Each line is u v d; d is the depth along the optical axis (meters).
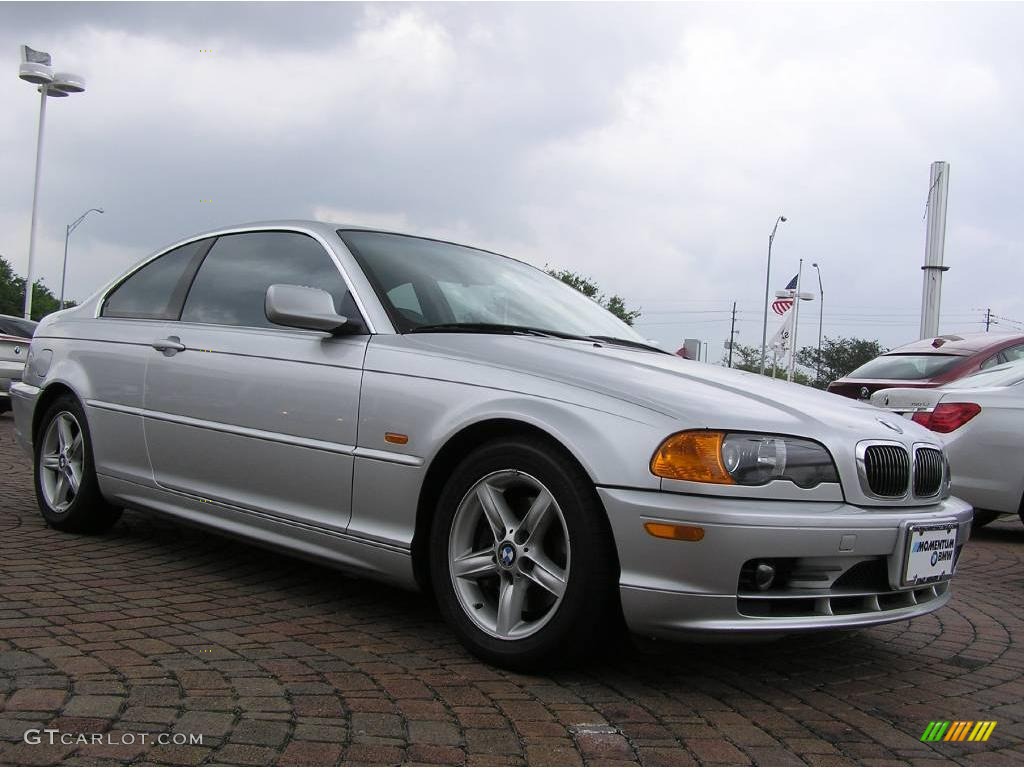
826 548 2.87
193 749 2.28
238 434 3.90
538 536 3.04
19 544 4.54
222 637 3.21
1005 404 6.67
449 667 3.06
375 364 3.49
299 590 3.97
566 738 2.53
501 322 3.88
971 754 2.65
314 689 2.76
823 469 2.96
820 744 2.63
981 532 7.37
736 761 2.47
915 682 3.30
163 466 4.29
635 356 3.59
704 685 3.09
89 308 5.11
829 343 63.56
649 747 2.52
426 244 4.31
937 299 18.19
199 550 4.64
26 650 2.91
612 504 2.83
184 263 4.67
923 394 7.01
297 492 3.68
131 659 2.90
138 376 4.45
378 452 3.40
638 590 2.80
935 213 18.06
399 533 3.35
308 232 4.13
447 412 3.24
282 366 3.78
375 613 3.68
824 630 2.91
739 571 2.77
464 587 3.20
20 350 11.81
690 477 2.80
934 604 3.31
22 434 5.21
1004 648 3.84
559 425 2.97
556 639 2.93
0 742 2.25
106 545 4.64
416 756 2.34
